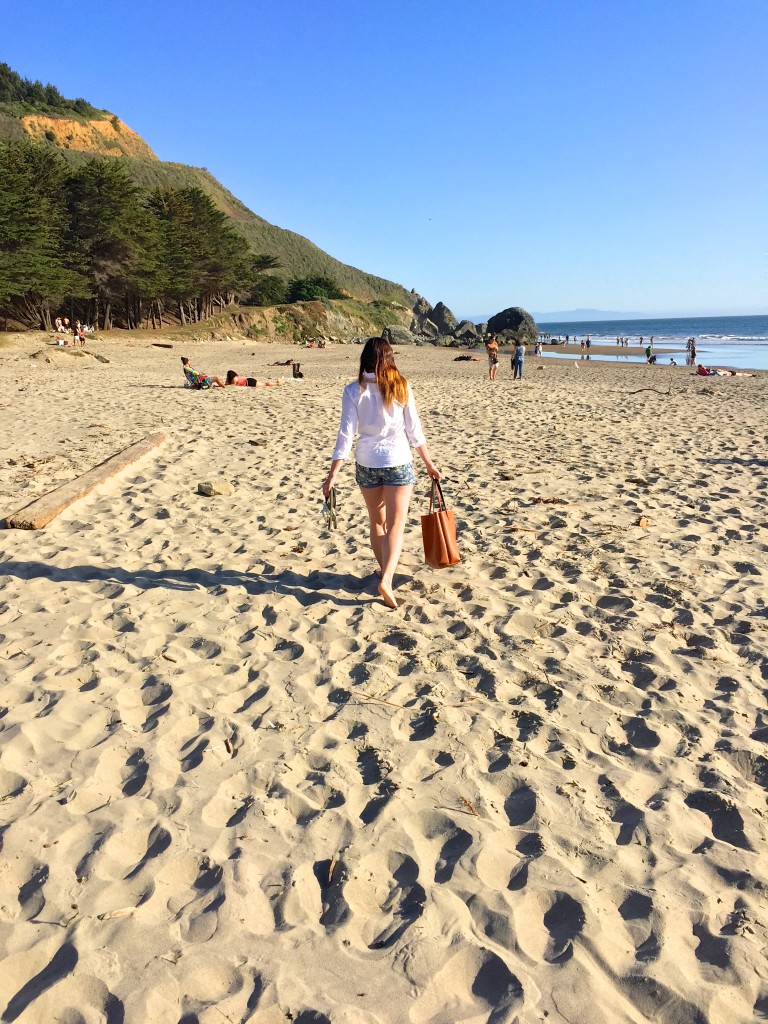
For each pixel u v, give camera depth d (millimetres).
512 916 2291
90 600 4914
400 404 4609
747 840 2662
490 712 3529
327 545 6129
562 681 3826
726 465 9414
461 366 39156
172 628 4504
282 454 10195
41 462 9125
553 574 5418
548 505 7402
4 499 7422
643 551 5930
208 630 4469
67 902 2322
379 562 5141
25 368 28438
